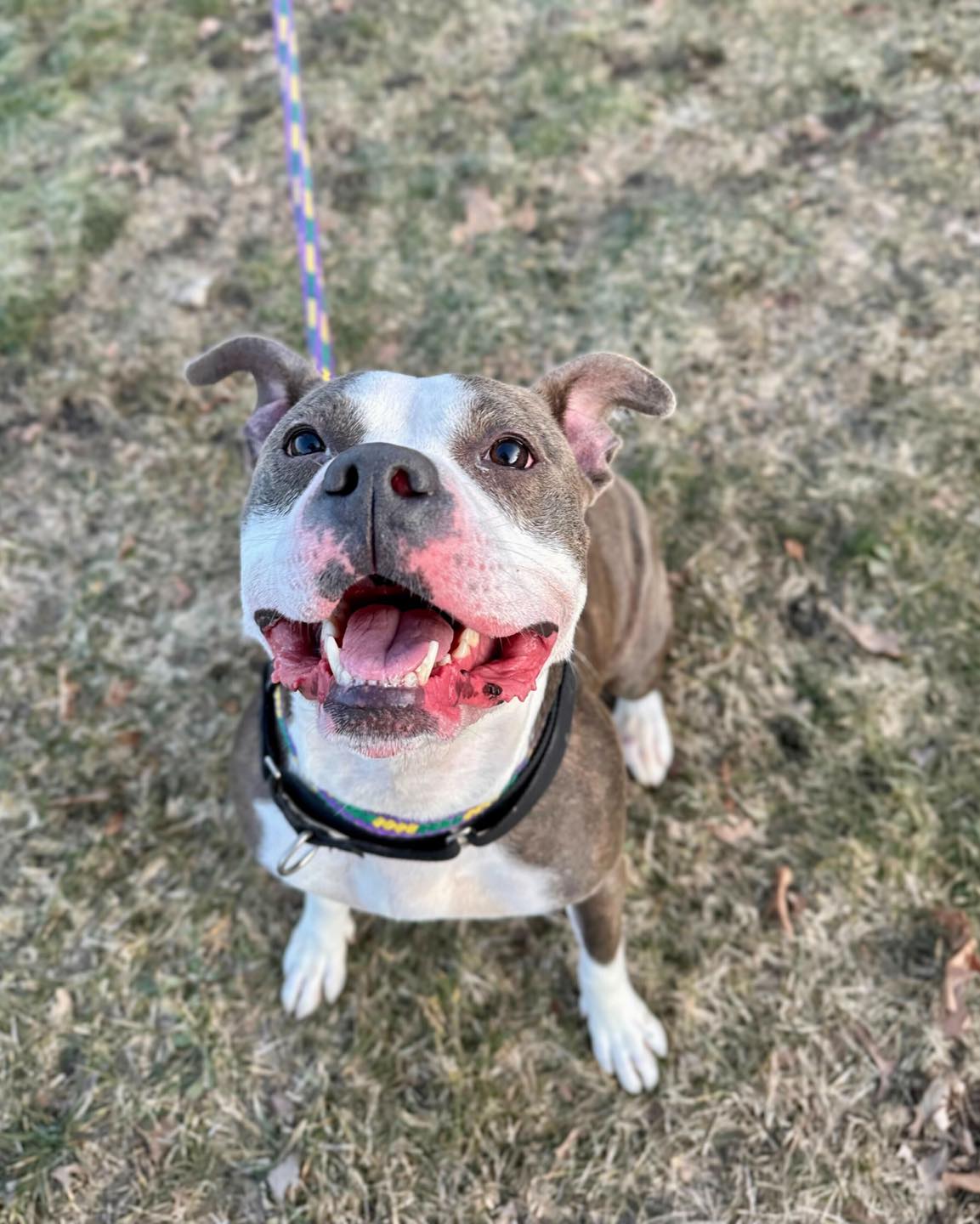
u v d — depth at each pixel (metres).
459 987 0.63
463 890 0.49
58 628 0.77
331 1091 0.60
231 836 0.68
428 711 0.35
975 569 0.76
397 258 0.94
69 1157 0.58
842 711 0.71
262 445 0.48
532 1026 0.62
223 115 1.05
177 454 0.84
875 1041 0.60
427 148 1.01
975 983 0.61
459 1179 0.58
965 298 0.87
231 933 0.65
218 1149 0.59
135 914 0.66
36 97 1.09
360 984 0.63
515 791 0.45
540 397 0.46
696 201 0.95
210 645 0.76
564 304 0.90
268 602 0.36
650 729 0.70
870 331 0.87
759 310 0.89
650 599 0.63
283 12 0.67
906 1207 0.56
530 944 0.64
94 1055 0.61
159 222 0.98
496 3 1.11
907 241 0.91
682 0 1.10
